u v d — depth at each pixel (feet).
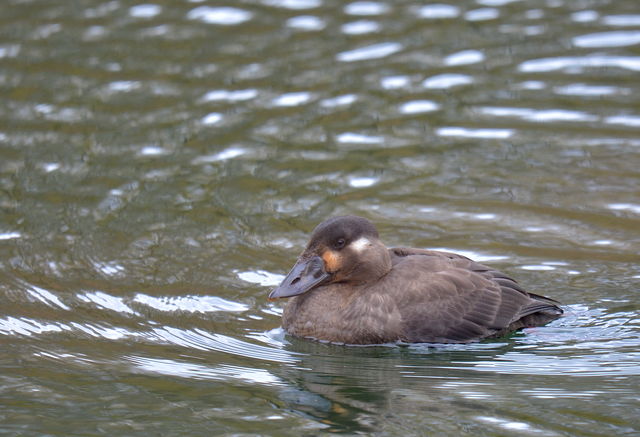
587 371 32.48
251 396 30.76
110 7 67.10
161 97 55.72
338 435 27.94
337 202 45.65
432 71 58.29
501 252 41.19
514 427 28.32
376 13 65.51
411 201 45.78
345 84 56.80
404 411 29.63
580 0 67.10
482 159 49.60
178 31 63.10
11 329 35.35
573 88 56.29
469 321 35.22
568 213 44.37
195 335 35.45
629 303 37.17
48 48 61.05
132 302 37.63
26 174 47.91
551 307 36.17
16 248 41.39
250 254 41.32
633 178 47.26
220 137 51.65
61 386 31.17
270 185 47.16
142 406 29.89
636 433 27.86
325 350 34.81
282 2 66.95
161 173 48.19
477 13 65.62
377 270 35.94
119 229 43.14
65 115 53.83
